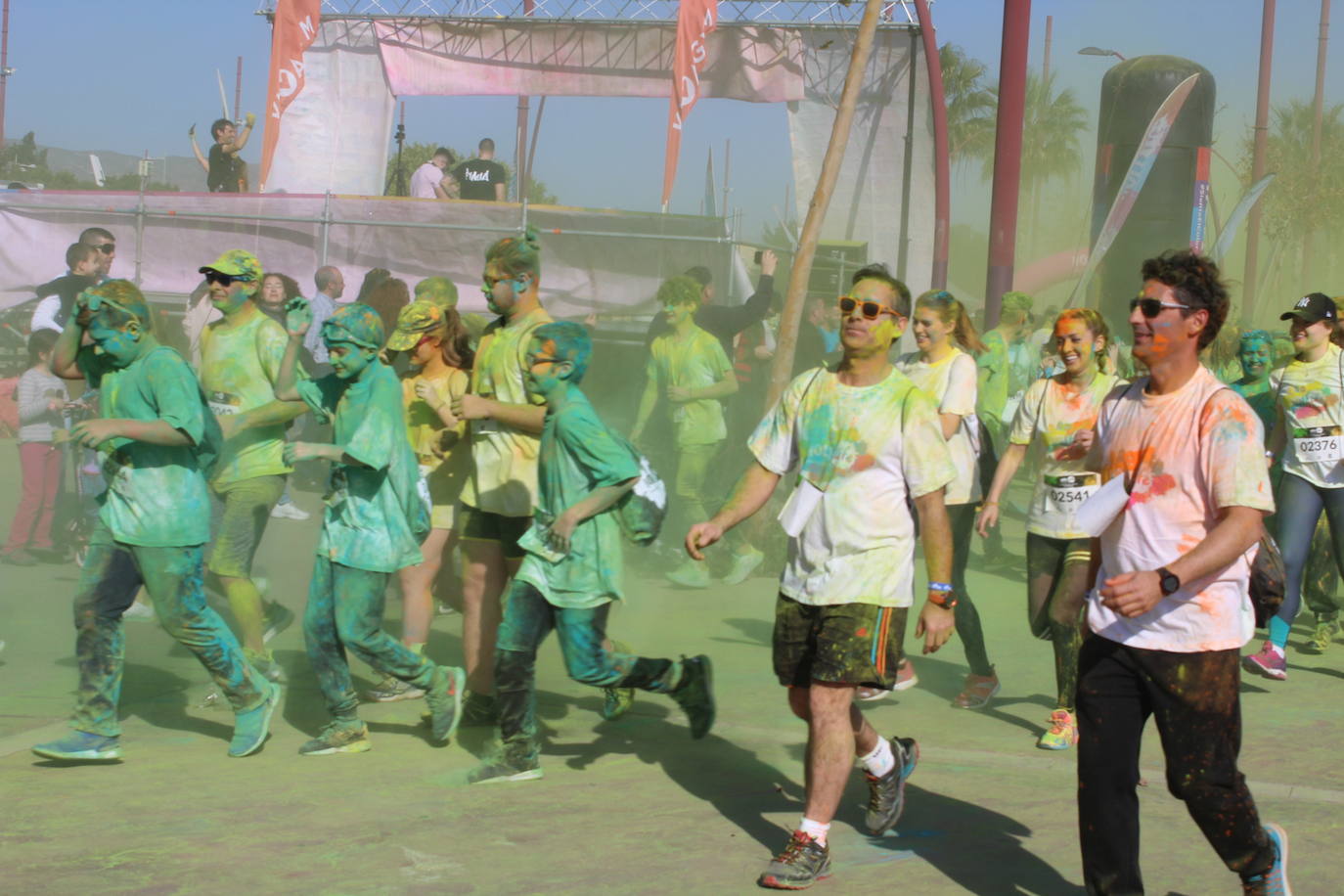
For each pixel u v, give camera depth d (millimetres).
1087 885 3639
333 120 19438
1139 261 19281
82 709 4984
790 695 4281
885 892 3910
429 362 6121
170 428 4766
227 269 5914
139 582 4992
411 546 5156
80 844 4156
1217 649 3465
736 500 4312
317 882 3891
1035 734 5801
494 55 19188
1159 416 3574
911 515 4113
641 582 9320
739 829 4445
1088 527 3562
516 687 4859
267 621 6527
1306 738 5832
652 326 10789
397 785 4836
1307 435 7137
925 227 18625
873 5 10016
